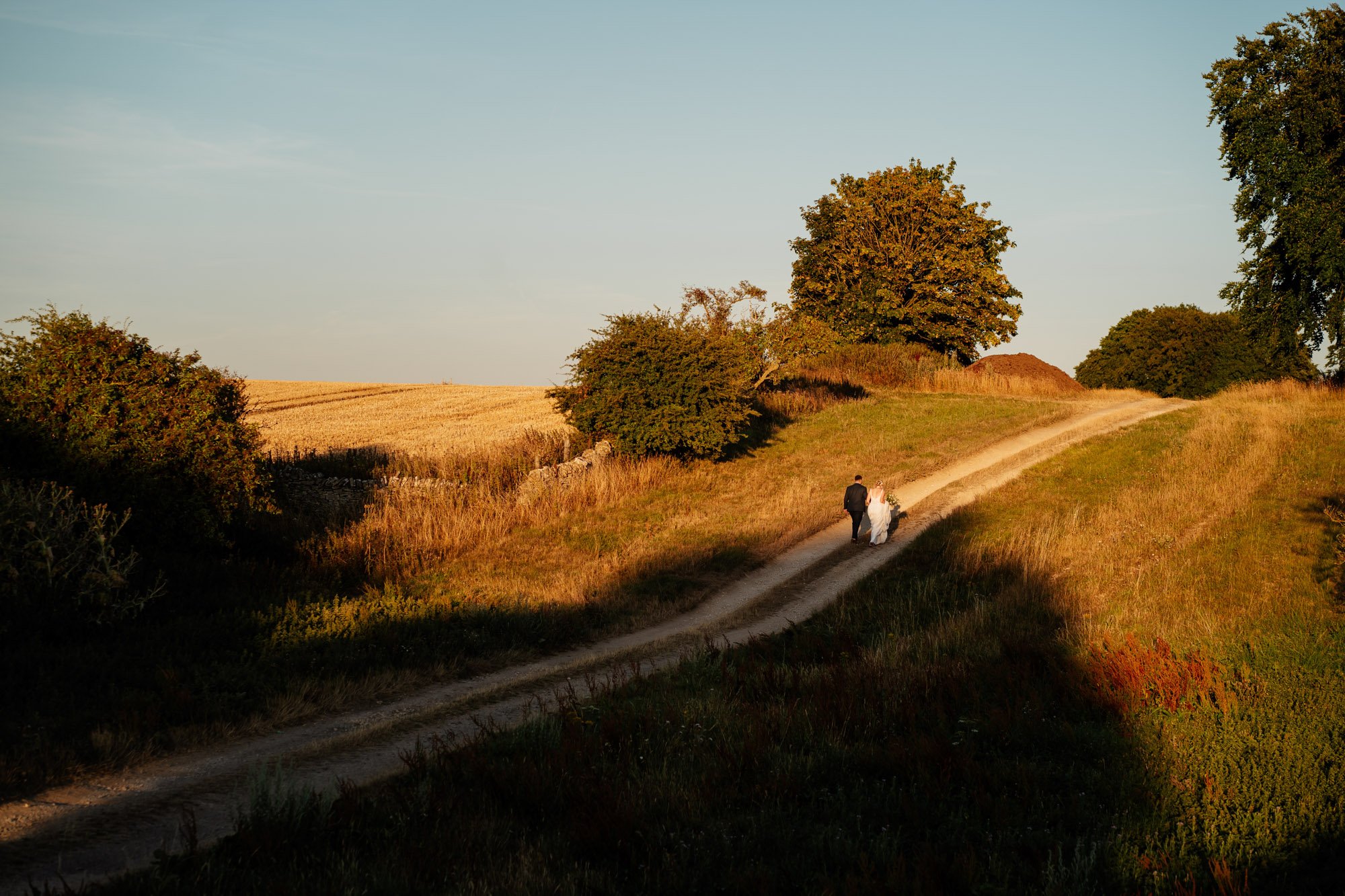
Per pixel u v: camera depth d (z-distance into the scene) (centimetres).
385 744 907
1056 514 2131
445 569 1684
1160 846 605
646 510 2220
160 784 778
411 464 2422
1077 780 732
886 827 632
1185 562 1666
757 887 564
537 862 603
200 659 1076
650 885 579
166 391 1529
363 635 1228
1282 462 2402
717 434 2586
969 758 757
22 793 734
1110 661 1005
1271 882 552
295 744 895
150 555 1434
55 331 1497
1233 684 937
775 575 1759
